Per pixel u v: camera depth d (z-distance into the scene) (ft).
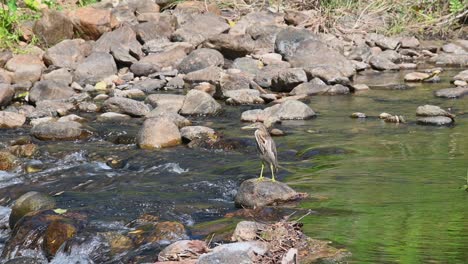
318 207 31.32
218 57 67.31
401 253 25.93
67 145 45.70
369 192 33.14
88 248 29.12
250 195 32.60
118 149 44.50
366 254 25.95
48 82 58.08
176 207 33.40
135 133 47.52
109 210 33.40
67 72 63.72
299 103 51.03
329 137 44.88
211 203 33.91
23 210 33.40
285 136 45.70
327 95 58.70
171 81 62.54
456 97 55.83
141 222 31.50
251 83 59.26
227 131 47.60
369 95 58.18
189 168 39.96
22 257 28.68
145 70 65.21
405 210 30.37
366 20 81.25
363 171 36.76
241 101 56.13
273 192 32.40
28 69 63.31
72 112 54.29
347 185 34.42
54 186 38.04
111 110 53.57
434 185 33.76
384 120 49.16
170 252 26.84
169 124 45.44
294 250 25.26
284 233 27.84
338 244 27.02
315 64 65.41
